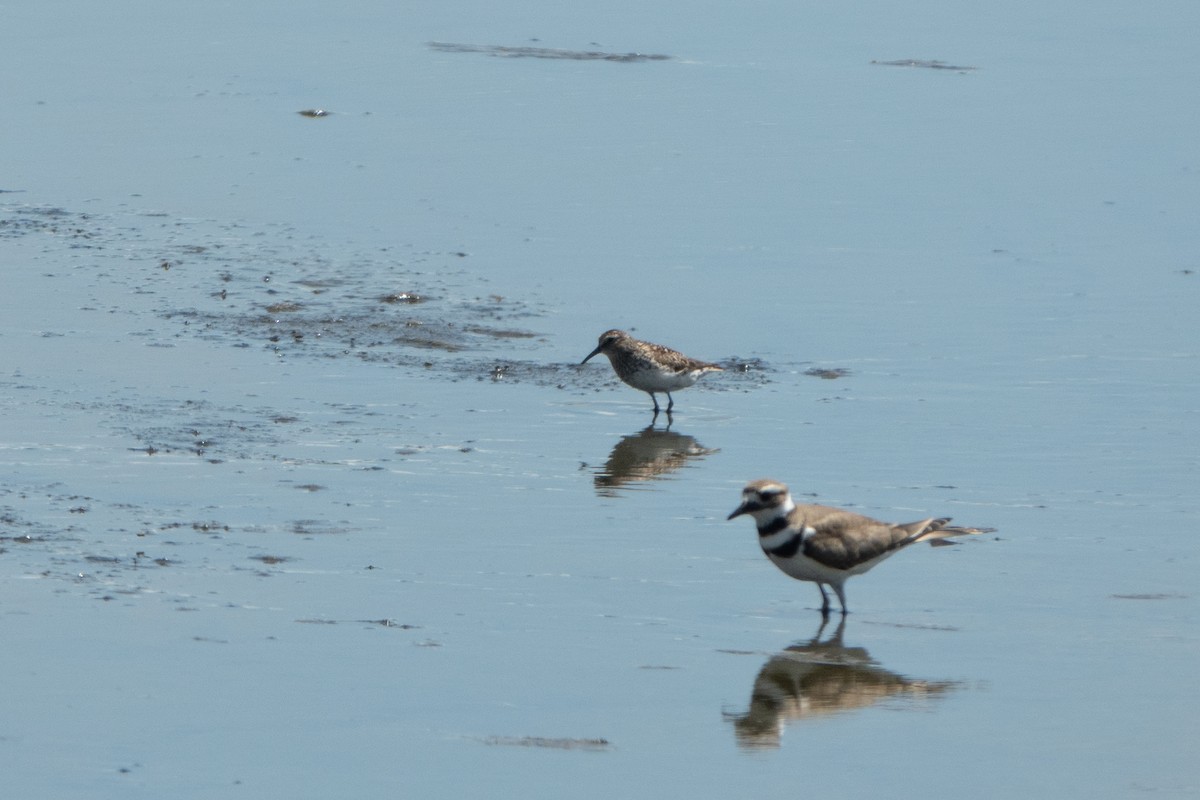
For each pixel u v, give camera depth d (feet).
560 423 59.16
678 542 47.42
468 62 125.49
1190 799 32.53
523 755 33.76
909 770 33.71
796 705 36.78
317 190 90.53
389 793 31.86
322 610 40.88
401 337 68.13
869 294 75.15
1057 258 81.00
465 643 39.45
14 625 38.83
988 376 64.69
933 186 94.22
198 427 55.67
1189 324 71.00
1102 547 47.24
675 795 32.27
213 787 31.83
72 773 32.17
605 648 39.65
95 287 72.59
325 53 127.75
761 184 94.02
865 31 141.28
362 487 50.65
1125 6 154.71
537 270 77.92
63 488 48.80
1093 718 36.47
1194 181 95.86
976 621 42.24
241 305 70.95
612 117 109.19
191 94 112.88
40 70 119.14
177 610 40.29
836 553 41.55
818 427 58.85
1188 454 55.62
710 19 144.87
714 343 68.74
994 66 128.26
